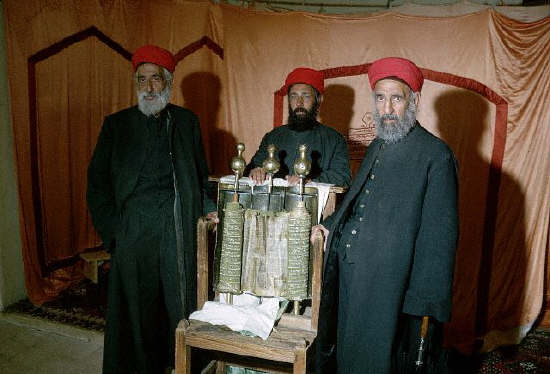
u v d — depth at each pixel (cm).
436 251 186
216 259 218
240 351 195
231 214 215
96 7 377
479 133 336
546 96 319
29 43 333
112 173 246
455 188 190
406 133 199
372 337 196
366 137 363
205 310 210
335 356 221
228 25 386
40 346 301
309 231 211
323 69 367
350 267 206
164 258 249
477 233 344
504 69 325
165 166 249
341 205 213
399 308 192
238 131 397
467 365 313
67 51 360
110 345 247
